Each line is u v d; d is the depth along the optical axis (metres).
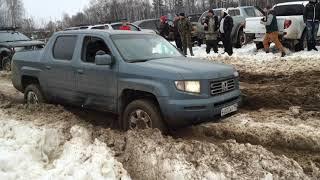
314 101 8.27
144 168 5.23
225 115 6.49
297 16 15.33
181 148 5.50
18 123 6.85
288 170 4.94
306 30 15.17
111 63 6.66
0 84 12.62
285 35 15.11
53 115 7.28
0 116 7.50
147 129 6.02
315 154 5.73
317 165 5.25
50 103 8.23
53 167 5.43
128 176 5.02
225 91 6.48
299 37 15.27
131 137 5.89
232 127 6.72
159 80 6.10
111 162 5.21
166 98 6.00
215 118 6.37
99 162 5.20
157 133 5.89
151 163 5.24
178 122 6.06
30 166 5.33
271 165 5.04
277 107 8.15
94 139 6.17
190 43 16.77
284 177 4.85
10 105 8.36
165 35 20.75
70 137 6.23
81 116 7.89
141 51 6.98
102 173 5.01
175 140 6.00
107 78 6.74
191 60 6.98
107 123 7.46
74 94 7.39
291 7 16.12
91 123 7.44
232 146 5.56
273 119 7.16
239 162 5.14
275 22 14.63
